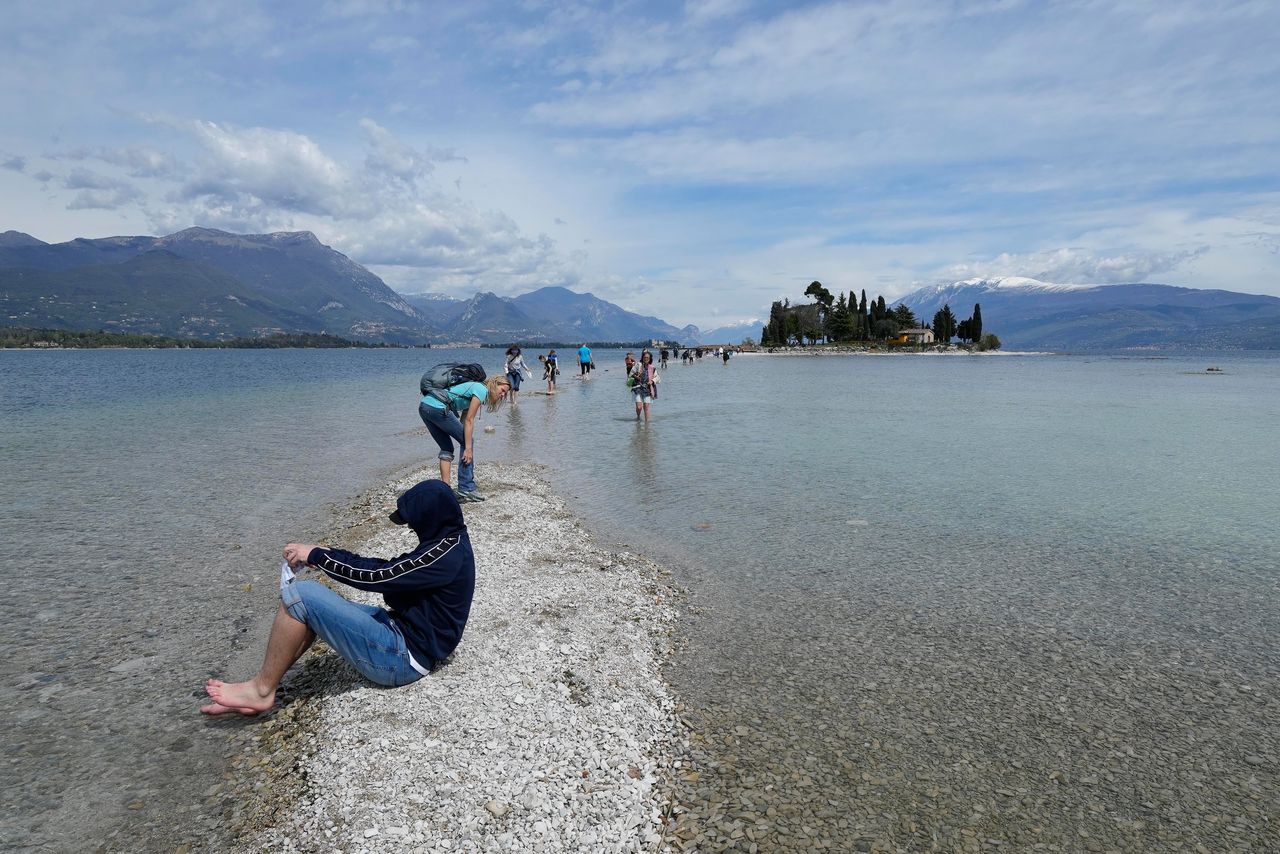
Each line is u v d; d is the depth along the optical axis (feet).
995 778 14.73
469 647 20.10
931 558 30.01
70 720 16.72
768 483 45.52
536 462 53.11
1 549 30.58
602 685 18.62
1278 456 57.26
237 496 41.34
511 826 12.78
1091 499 41.29
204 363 346.74
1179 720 17.07
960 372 248.93
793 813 13.60
